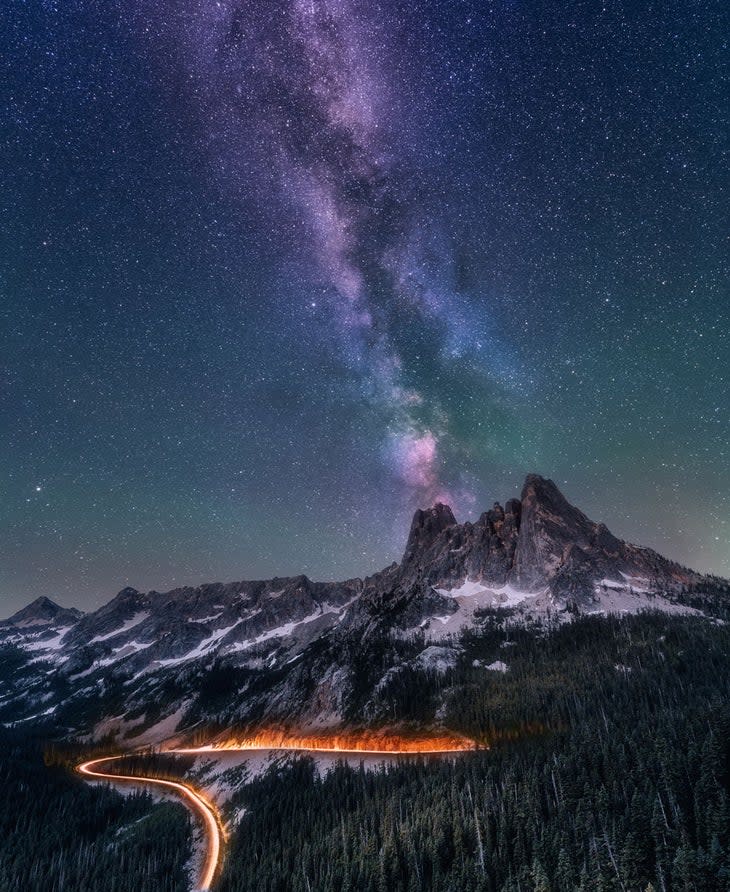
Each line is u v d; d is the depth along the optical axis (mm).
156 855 129250
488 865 85438
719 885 65812
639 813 80938
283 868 105125
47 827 147000
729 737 93375
